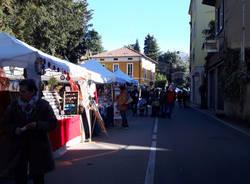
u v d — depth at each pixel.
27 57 5.82
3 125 3.68
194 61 34.38
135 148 7.71
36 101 3.84
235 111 15.42
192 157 6.70
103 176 5.23
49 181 4.93
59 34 24.34
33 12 19.45
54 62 6.95
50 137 6.03
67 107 8.67
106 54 52.00
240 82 13.90
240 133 10.51
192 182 4.92
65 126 7.19
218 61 19.00
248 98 13.48
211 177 5.20
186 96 26.56
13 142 3.69
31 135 3.71
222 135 10.00
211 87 24.19
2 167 3.87
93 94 10.00
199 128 11.88
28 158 3.71
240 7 15.41
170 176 5.25
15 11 18.41
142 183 4.85
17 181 3.71
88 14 31.91
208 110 23.16
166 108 16.45
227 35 16.53
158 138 9.35
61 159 6.45
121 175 5.29
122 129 11.53
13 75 7.36
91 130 9.33
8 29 17.19
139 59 50.09
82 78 8.81
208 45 19.23
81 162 6.20
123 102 11.73
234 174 5.39
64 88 10.18
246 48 15.04
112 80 13.70
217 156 6.81
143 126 12.53
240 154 7.03
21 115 3.71
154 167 5.84
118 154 6.98
